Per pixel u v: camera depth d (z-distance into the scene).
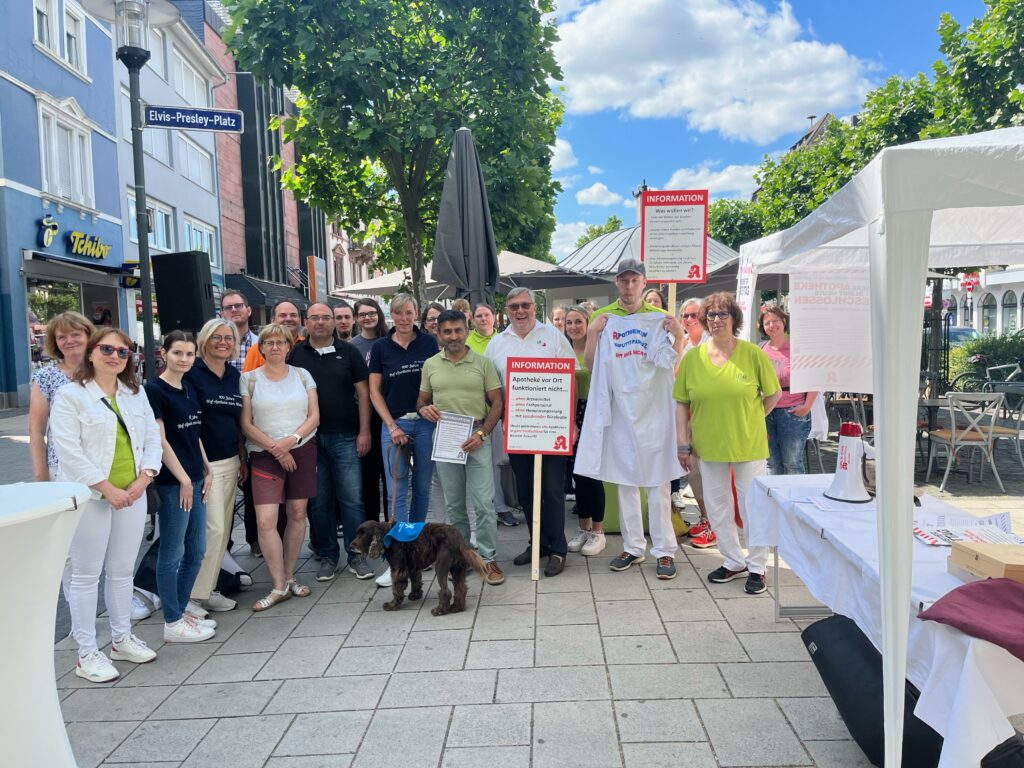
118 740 3.03
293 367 4.70
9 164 14.74
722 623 3.99
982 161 2.05
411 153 11.21
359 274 50.62
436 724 3.04
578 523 6.37
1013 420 10.98
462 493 5.06
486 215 6.78
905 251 2.14
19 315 14.95
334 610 4.47
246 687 3.46
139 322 20.41
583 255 10.91
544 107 13.62
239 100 28.89
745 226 31.66
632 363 4.75
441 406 4.89
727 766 2.67
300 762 2.81
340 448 5.05
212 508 4.31
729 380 4.38
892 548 2.18
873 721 2.51
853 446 3.44
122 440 3.60
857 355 4.55
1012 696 1.94
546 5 10.59
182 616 4.12
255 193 29.41
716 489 4.55
